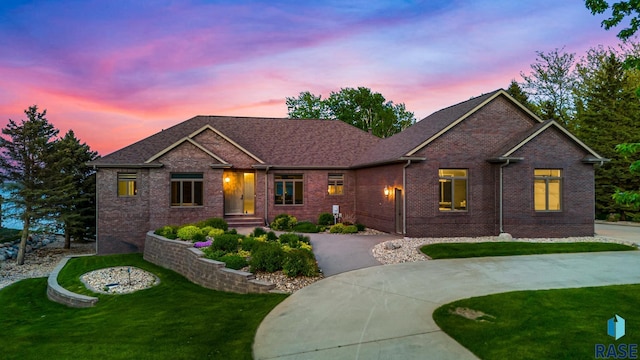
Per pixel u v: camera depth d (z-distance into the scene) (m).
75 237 23.70
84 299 11.47
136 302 10.78
